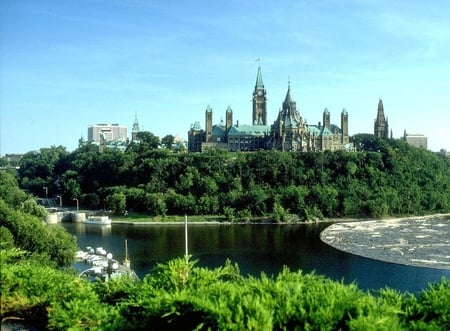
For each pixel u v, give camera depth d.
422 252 139.62
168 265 32.53
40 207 162.00
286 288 26.59
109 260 121.06
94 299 34.91
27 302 35.50
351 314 24.23
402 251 141.62
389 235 176.00
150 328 26.92
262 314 23.22
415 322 26.00
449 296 27.86
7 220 93.44
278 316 23.98
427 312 27.12
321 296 25.47
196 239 168.25
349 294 25.53
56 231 102.31
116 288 37.12
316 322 23.50
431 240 163.12
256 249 147.25
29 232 93.50
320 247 150.12
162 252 143.12
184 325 26.06
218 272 32.66
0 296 35.31
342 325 23.84
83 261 124.19
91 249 139.75
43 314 35.25
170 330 26.36
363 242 159.75
